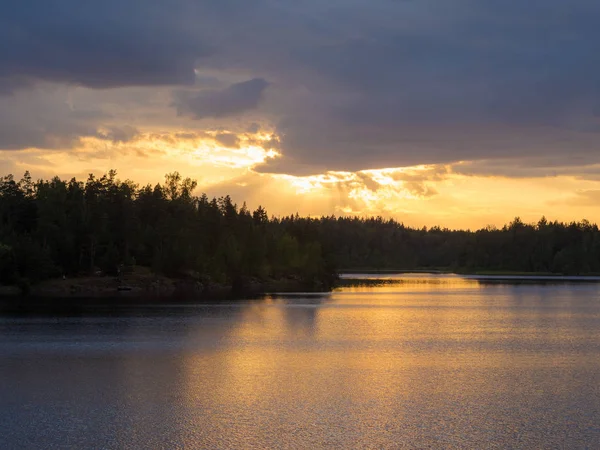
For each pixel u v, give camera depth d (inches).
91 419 1576.0
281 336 3009.4
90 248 6619.1
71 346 2642.7
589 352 2598.4
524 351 2615.7
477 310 4594.0
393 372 2151.8
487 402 1756.9
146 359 2349.9
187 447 1392.7
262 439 1443.2
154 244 7234.3
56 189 7273.6
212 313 4097.0
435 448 1392.7
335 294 6318.9
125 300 5103.3
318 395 1824.6
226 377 2049.7
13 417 1588.3
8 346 2635.3
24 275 5890.8
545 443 1421.0
